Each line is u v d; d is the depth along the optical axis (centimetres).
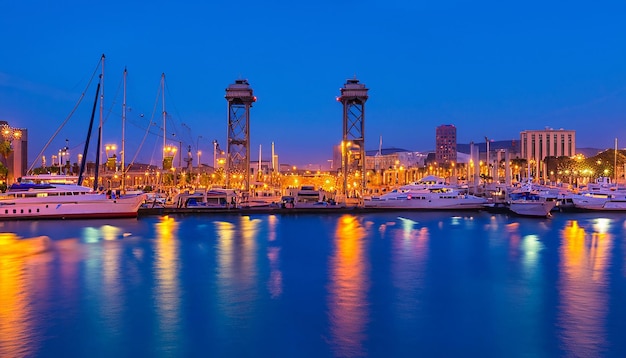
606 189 13775
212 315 4184
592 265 6128
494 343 3600
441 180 15212
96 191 11569
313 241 8175
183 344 3588
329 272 5753
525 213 12331
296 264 6222
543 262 6338
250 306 4422
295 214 13050
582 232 9338
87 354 3422
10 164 19338
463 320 4069
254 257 6688
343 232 9388
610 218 12000
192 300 4591
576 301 4566
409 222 11194
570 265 6138
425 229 9862
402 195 13675
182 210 12762
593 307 4384
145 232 9225
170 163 15150
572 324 3962
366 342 3625
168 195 16100
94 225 10256
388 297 4703
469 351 3472
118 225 10338
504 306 4425
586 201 13412
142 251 7094
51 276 5494
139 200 11656
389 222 11200
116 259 6481
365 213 13338
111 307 4381
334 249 7369
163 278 5428
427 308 4375
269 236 8788
